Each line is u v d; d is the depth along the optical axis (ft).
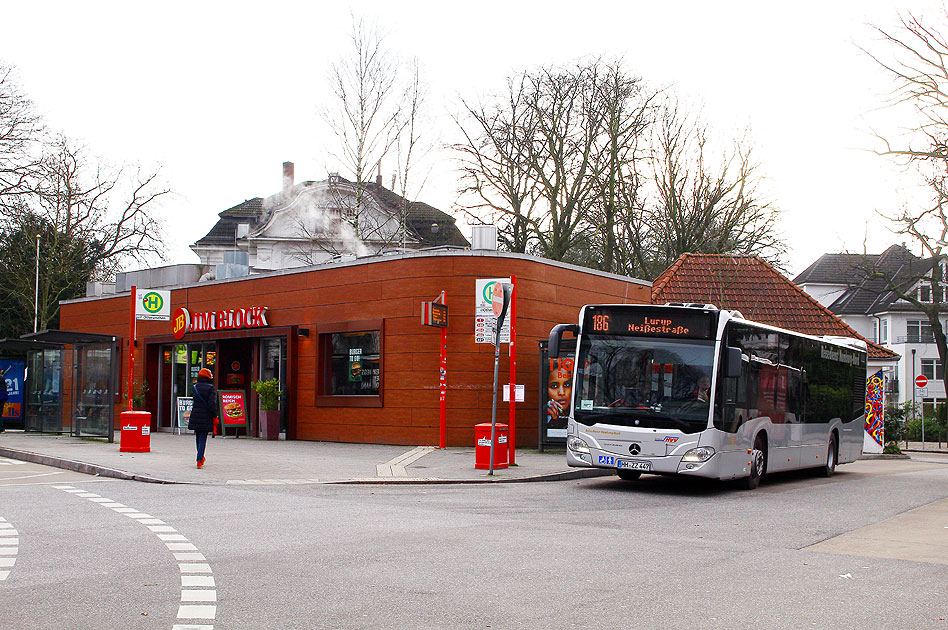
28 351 94.58
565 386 75.51
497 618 21.86
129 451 68.28
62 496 44.55
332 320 84.84
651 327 52.85
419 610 22.43
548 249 130.62
